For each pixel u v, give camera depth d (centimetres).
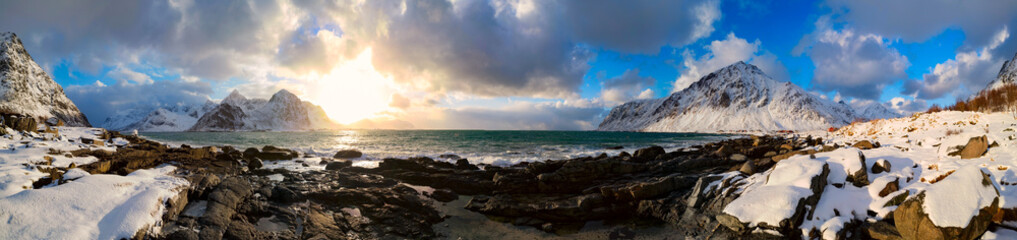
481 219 1084
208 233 786
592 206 1110
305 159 2588
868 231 759
